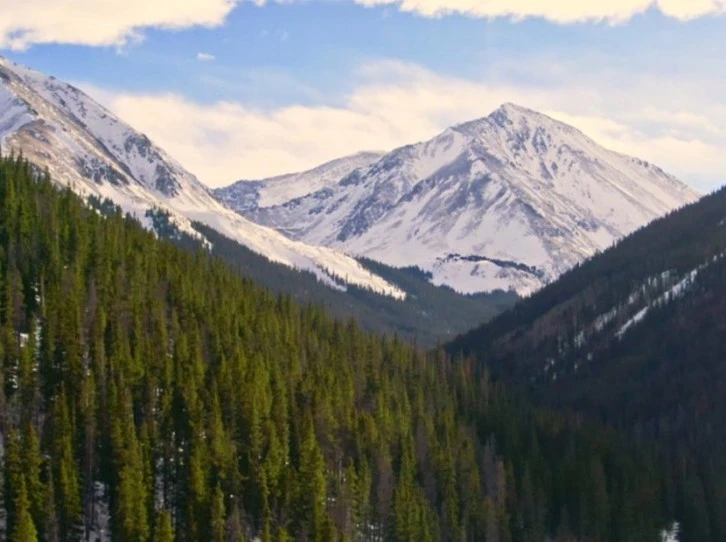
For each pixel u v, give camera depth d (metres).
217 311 166.50
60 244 169.38
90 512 123.94
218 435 131.00
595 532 168.62
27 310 152.62
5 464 117.19
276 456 133.88
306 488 131.12
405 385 186.88
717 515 182.00
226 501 128.25
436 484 157.50
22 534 107.56
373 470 148.12
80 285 154.88
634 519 172.25
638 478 181.75
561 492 173.88
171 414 134.75
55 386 133.62
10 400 130.75
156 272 172.50
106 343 144.50
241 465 132.50
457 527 151.38
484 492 166.88
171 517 124.81
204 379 142.62
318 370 162.75
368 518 141.88
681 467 191.75
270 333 170.50
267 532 122.12
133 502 117.19
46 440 123.56
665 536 178.62
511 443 183.88
